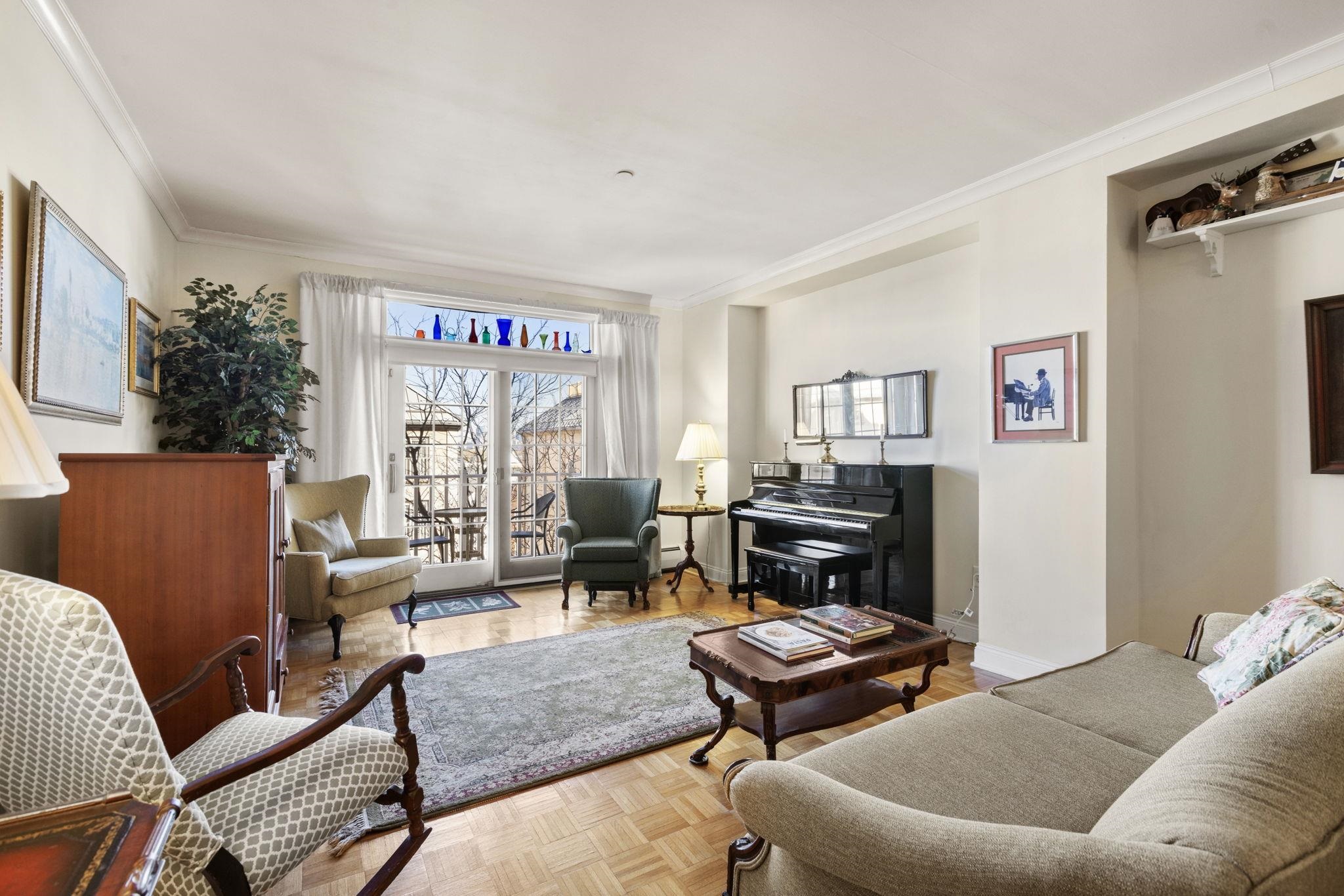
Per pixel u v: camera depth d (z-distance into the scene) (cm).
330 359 430
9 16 172
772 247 438
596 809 201
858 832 91
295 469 387
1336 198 226
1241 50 219
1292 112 227
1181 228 270
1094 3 195
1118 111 259
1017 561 312
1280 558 252
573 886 166
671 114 262
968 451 380
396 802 159
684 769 226
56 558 209
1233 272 266
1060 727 155
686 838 186
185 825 104
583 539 489
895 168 313
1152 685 180
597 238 420
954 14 200
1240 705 93
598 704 278
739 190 341
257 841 122
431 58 222
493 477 511
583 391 554
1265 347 256
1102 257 281
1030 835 80
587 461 551
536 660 334
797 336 508
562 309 530
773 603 466
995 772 134
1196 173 276
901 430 417
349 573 341
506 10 197
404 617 420
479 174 319
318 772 137
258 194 342
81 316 217
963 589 381
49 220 188
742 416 541
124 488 193
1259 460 258
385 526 448
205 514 199
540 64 226
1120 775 134
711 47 217
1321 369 240
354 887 164
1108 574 277
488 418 512
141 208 301
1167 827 73
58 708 97
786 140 284
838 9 198
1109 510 277
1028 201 311
